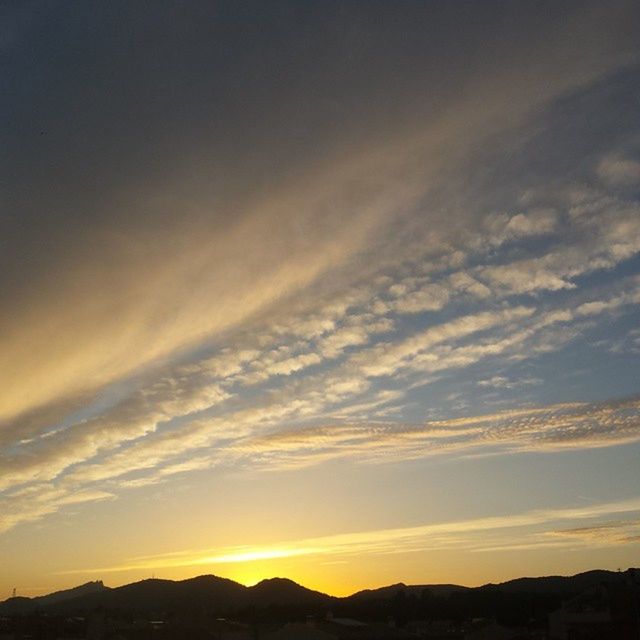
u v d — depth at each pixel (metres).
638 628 66.25
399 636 89.50
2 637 97.81
